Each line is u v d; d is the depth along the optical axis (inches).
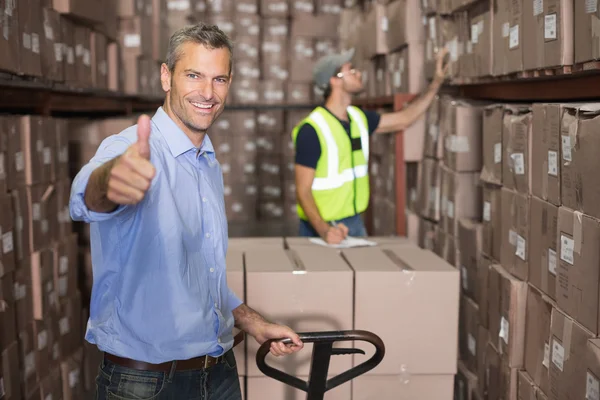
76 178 54.2
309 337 73.0
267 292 96.6
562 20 82.6
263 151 335.0
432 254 109.7
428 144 150.2
